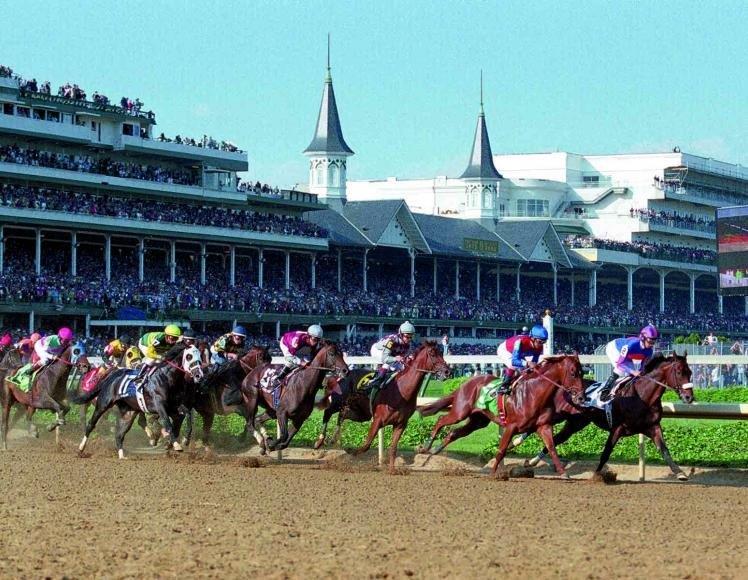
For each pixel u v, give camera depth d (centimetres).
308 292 7525
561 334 9262
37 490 2036
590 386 2370
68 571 1323
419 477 2350
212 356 2764
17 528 1606
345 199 8719
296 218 7888
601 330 9300
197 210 7025
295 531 1584
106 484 2138
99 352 5559
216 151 7444
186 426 3122
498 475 2322
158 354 2648
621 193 11619
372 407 2469
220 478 2262
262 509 1805
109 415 3425
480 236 9138
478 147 9981
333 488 2106
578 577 1305
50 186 6419
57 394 2855
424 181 12369
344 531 1591
